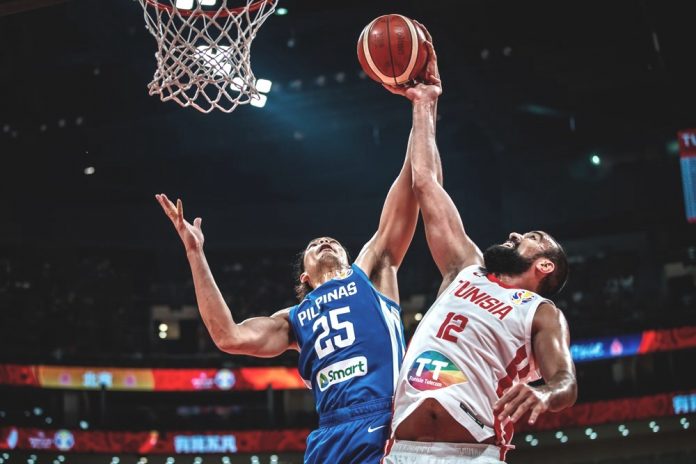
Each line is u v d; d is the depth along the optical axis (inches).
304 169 891.4
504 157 848.3
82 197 870.4
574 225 839.7
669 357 785.6
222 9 193.8
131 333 831.1
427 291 871.7
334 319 139.1
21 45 649.6
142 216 878.4
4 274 810.2
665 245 828.6
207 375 757.3
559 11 657.0
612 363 812.6
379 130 833.5
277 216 915.4
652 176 823.1
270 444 732.0
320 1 652.1
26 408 802.2
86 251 876.0
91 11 607.2
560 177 845.2
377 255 155.1
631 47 691.4
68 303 815.7
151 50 655.8
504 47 695.7
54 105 748.0
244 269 909.8
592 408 729.6
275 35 670.5
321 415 136.3
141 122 748.0
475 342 118.5
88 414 775.7
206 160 850.1
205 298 136.6
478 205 871.1
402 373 121.3
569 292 842.8
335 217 918.4
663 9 527.2
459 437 114.8
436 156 148.6
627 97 789.9
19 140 749.3
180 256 884.6
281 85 735.1
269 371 762.2
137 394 842.2
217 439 729.0
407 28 156.4
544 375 112.4
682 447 729.0
